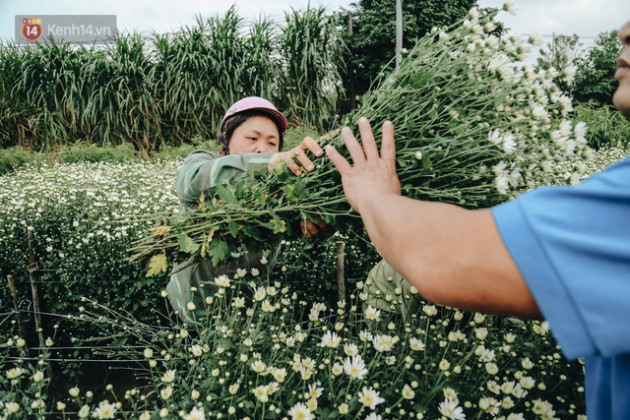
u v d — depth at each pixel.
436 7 14.41
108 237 3.15
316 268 3.03
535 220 0.48
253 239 1.39
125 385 2.92
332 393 1.36
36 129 9.88
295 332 1.74
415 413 1.41
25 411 1.41
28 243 3.27
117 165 7.93
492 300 0.51
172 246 1.40
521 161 1.12
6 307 3.23
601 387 0.62
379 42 14.48
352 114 1.23
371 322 1.81
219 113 10.31
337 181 1.23
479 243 0.51
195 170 1.55
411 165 1.08
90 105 9.86
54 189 4.60
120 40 10.26
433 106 1.10
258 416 1.35
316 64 10.55
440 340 1.71
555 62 15.33
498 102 1.07
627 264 0.44
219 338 1.57
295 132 9.34
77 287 3.18
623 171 0.47
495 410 1.31
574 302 0.45
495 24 1.21
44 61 10.05
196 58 10.07
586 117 7.65
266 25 10.61
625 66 0.57
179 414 1.25
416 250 0.56
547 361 1.62
